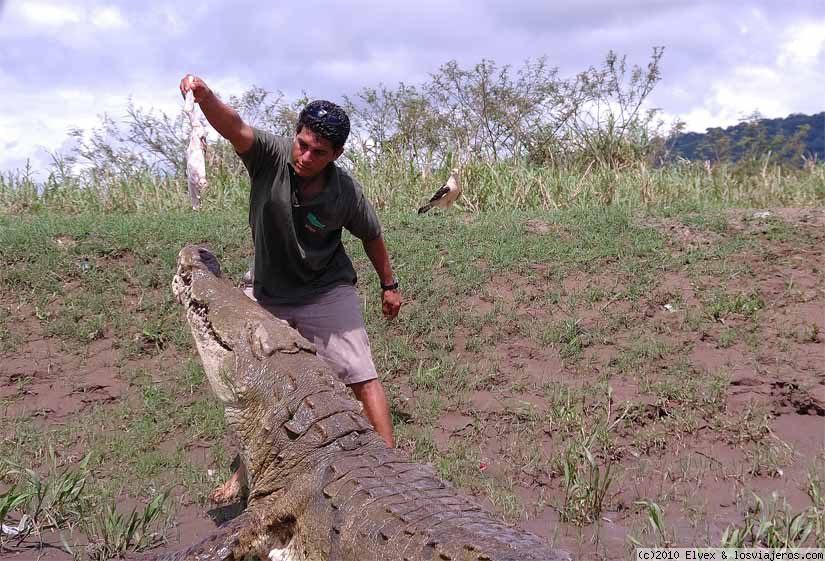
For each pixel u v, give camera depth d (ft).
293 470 12.17
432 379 21.06
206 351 14.05
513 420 19.42
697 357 22.20
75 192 39.60
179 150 47.98
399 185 39.34
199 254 14.84
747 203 39.88
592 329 23.56
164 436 18.76
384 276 16.03
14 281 24.90
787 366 21.59
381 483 11.07
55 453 17.83
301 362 13.15
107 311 23.75
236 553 12.07
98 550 13.75
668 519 15.51
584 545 14.44
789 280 26.09
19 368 21.27
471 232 30.32
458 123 51.13
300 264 14.60
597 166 45.96
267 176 13.87
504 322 23.98
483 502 16.11
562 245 28.68
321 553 10.98
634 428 19.16
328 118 13.32
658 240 29.19
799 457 18.12
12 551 13.92
